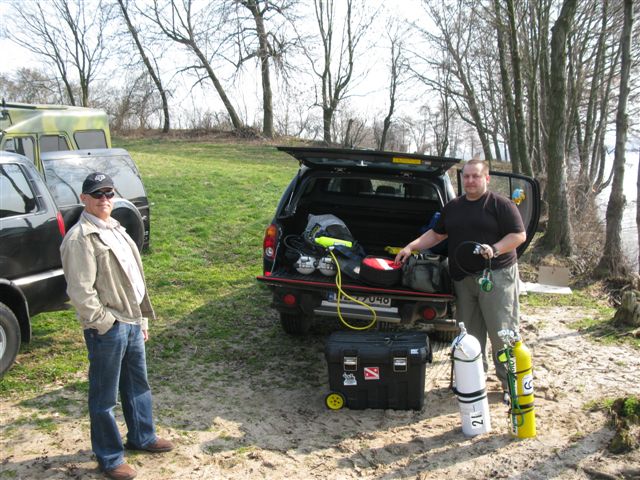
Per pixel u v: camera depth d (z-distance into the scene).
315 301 5.25
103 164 8.76
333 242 5.43
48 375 5.15
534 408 4.41
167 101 37.41
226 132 36.78
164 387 5.06
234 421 4.52
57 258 5.65
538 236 11.12
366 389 4.65
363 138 41.75
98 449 3.68
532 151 15.27
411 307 5.07
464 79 20.20
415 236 6.24
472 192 4.54
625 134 8.30
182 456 4.00
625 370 5.29
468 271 4.59
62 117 11.30
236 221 11.70
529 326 6.54
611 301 7.70
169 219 11.58
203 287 7.97
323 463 3.96
